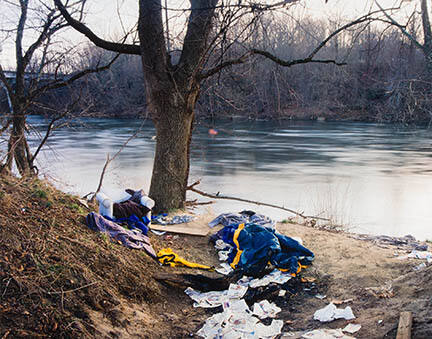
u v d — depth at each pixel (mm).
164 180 8758
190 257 6359
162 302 4906
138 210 6957
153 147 30078
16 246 4422
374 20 7027
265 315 4645
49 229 5012
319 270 5809
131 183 17062
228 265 6121
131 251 5527
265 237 6008
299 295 5195
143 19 8070
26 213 5156
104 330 3957
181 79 8375
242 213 8164
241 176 19391
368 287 5047
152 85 8453
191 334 4250
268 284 5309
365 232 11000
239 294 5062
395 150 28250
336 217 11148
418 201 14719
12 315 3674
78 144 31500
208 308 4871
